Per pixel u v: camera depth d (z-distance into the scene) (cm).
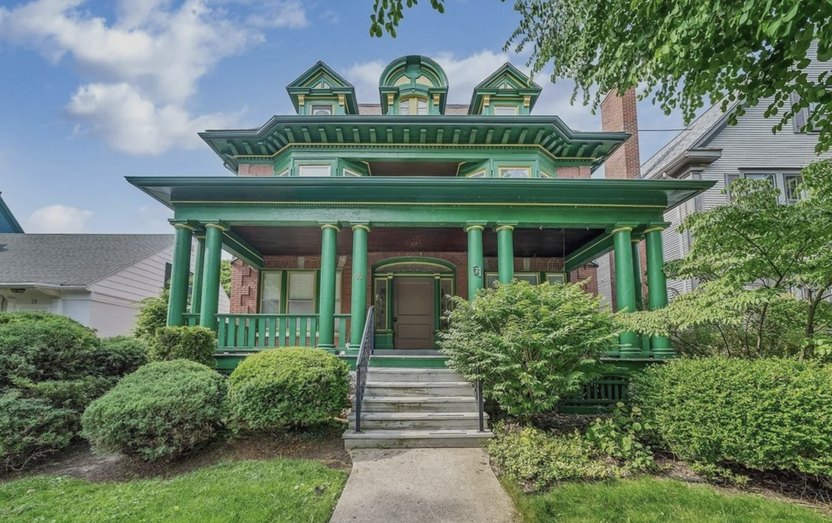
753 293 514
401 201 796
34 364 549
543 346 559
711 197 1180
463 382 675
